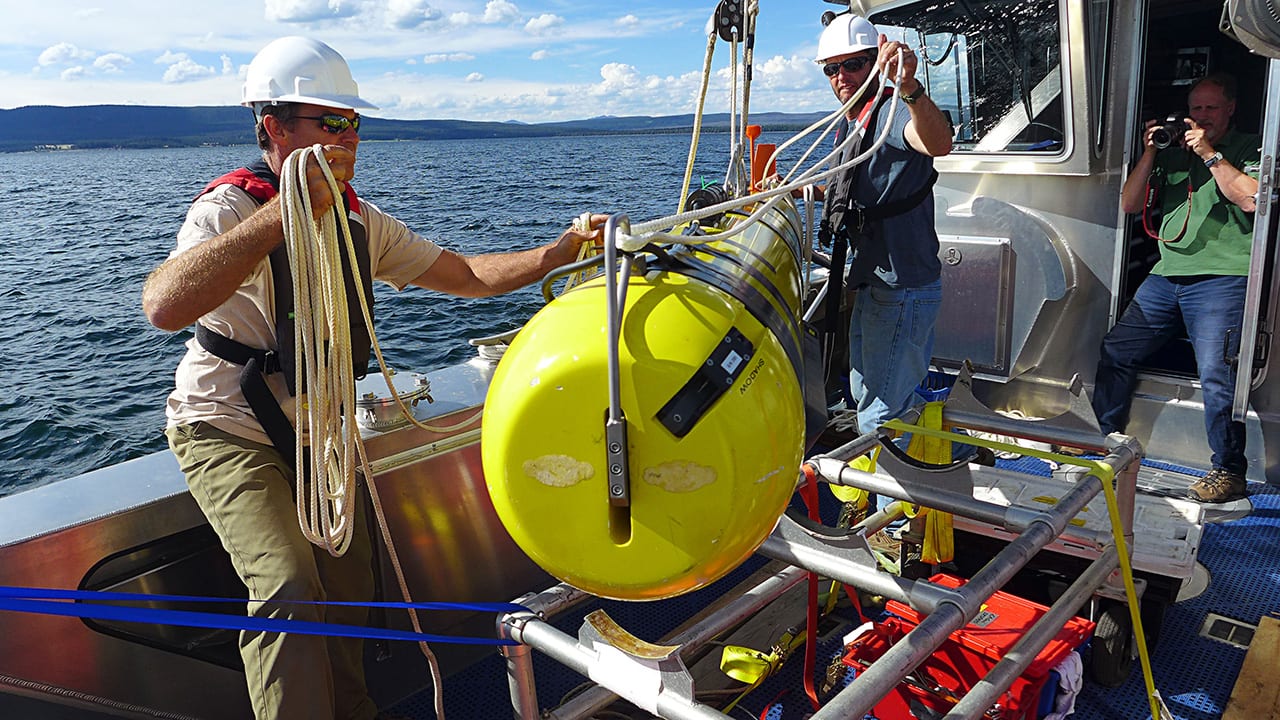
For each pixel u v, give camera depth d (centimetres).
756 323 140
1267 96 301
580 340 126
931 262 306
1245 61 440
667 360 122
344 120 200
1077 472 318
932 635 149
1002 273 396
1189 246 351
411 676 273
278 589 186
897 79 222
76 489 224
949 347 420
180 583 231
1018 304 401
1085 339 399
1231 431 349
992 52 380
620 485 121
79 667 214
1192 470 384
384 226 227
